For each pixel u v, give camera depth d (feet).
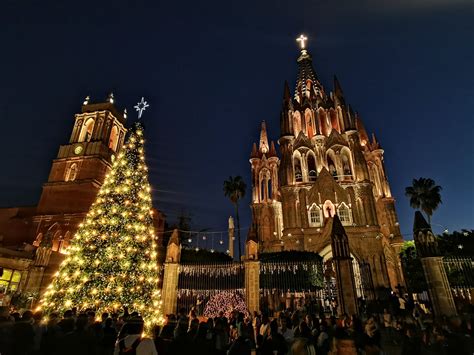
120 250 56.24
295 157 180.96
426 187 153.89
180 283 90.22
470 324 31.65
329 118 193.06
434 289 68.28
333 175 175.73
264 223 178.60
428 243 72.54
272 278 92.53
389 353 44.04
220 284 89.86
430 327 34.17
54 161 174.70
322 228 149.89
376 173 192.34
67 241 147.02
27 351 28.27
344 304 74.43
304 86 228.02
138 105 74.43
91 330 30.35
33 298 77.71
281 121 188.65
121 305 53.52
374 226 147.33
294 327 46.70
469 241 144.56
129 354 23.70
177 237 95.30
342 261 79.41
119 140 197.16
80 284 52.01
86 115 188.85
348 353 23.82
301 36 254.88
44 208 159.94
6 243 153.07
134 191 64.39
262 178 196.75
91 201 159.22
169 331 33.30
